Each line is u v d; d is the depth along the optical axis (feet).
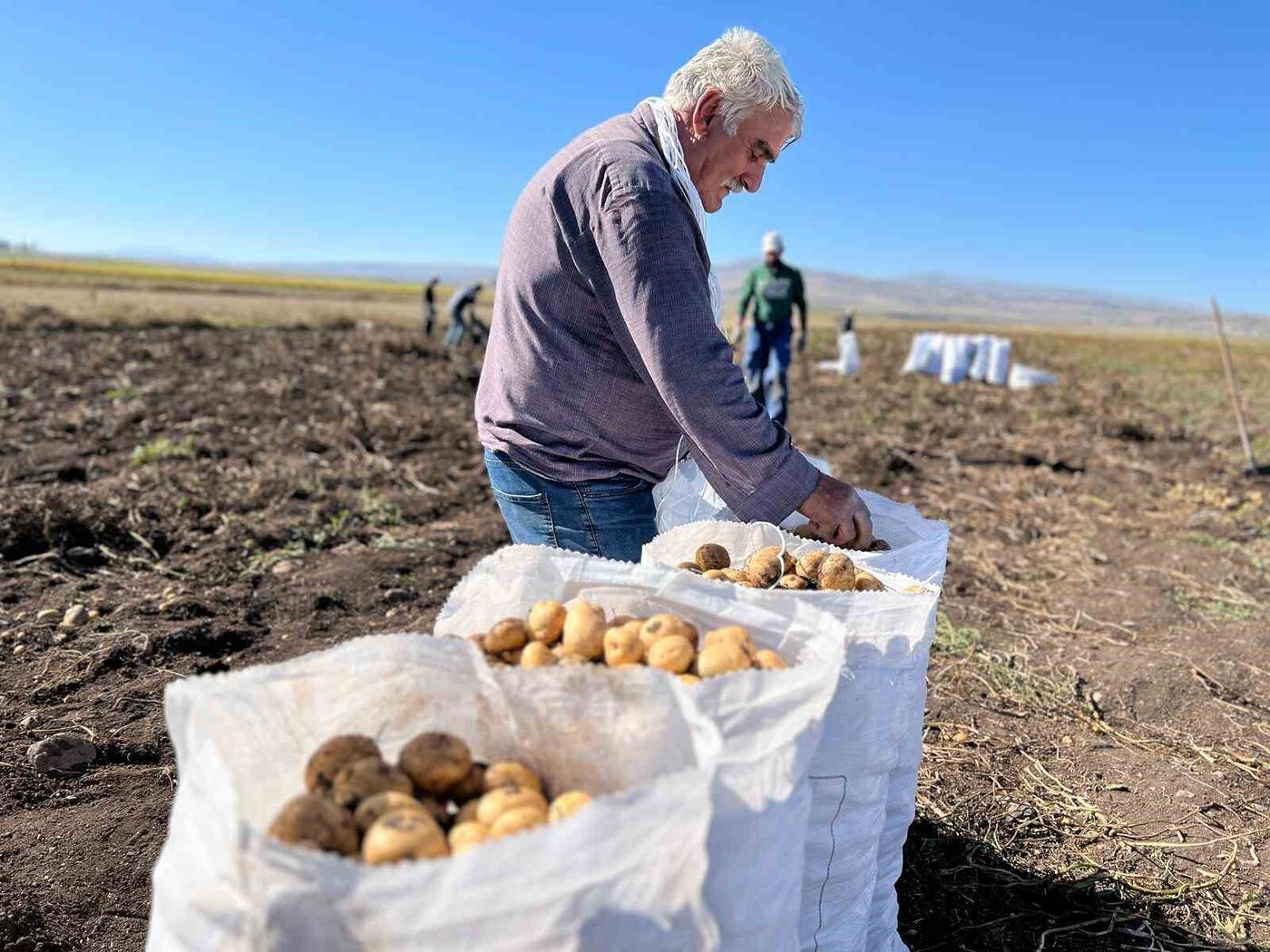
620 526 9.20
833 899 6.79
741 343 37.24
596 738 5.24
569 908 4.03
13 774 10.25
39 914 8.14
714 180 8.55
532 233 8.40
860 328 182.19
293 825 4.34
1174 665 14.80
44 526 17.72
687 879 4.40
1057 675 14.47
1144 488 28.30
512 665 6.05
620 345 8.49
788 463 8.02
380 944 3.87
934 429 39.06
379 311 124.06
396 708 5.40
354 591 16.44
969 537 22.31
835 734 6.46
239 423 32.45
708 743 4.91
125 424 30.55
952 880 9.48
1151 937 8.75
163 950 4.33
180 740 4.59
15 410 32.94
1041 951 8.54
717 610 6.38
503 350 8.97
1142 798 11.10
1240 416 31.01
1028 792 11.12
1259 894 9.40
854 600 6.53
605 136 8.14
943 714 13.03
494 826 4.58
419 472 26.58
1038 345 138.41
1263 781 11.56
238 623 14.84
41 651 13.46
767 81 8.05
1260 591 18.45
